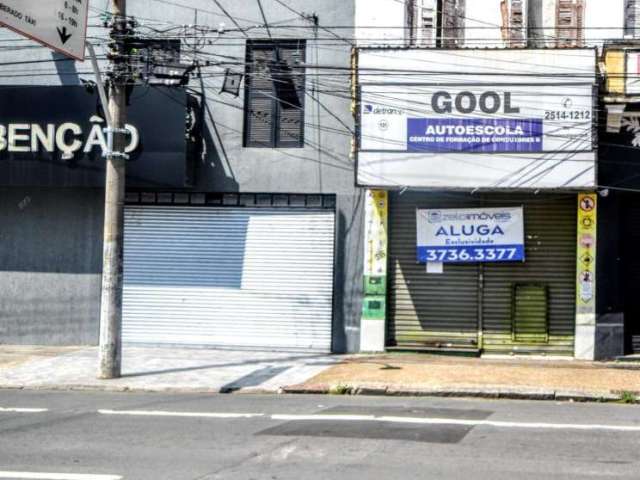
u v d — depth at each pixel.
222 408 11.02
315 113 17.22
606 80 15.19
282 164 17.28
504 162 15.34
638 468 7.38
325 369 14.60
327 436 8.84
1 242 17.98
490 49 15.38
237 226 17.58
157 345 17.64
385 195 16.80
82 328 17.81
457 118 15.46
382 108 15.67
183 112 16.66
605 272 16.06
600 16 16.19
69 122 16.89
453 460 7.66
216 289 17.55
